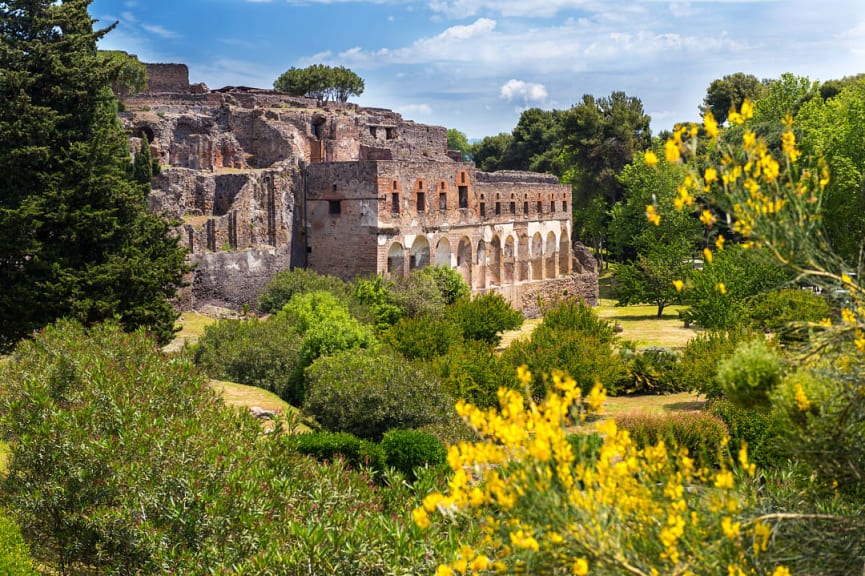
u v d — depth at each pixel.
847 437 10.20
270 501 17.73
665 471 9.72
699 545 9.05
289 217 65.31
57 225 37.09
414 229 67.88
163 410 21.47
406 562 14.68
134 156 60.12
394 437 28.12
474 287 74.81
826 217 59.53
